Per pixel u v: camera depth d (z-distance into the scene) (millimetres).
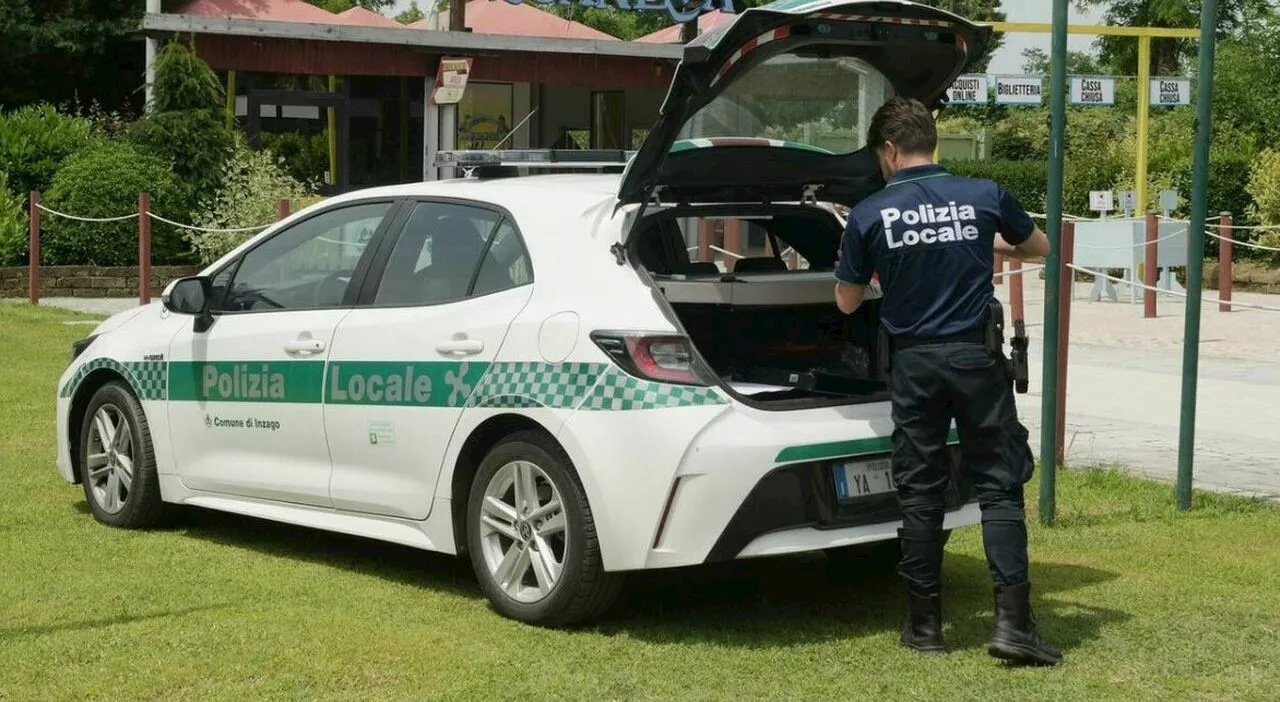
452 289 6129
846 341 6199
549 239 5844
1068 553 6875
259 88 25719
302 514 6613
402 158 26625
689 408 5309
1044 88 25156
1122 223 21516
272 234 6992
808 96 5848
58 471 8680
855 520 5500
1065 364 8867
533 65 26141
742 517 5277
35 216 18969
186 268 21688
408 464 6121
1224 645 5441
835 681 5012
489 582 5832
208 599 6000
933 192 5242
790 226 6520
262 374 6719
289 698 4797
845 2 5359
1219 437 10188
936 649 5336
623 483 5336
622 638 5516
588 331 5508
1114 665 5195
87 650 5270
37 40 31391
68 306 19312
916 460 5270
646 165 5531
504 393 5703
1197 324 7707
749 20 5195
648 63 26922
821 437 5418
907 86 6059
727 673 5090
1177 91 26500
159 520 7426
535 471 5645
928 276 5168
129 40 33000
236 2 31844
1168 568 6590
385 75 25609
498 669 5109
